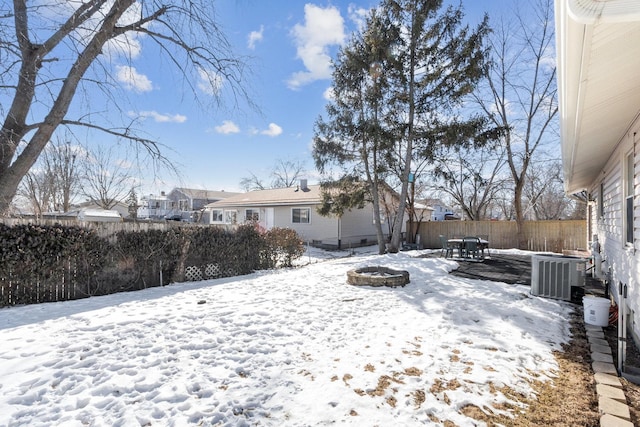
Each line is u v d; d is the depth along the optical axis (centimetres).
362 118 1184
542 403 243
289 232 1042
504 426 215
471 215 1806
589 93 276
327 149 1220
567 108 304
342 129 1181
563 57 221
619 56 211
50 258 567
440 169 1203
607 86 263
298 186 2117
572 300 519
